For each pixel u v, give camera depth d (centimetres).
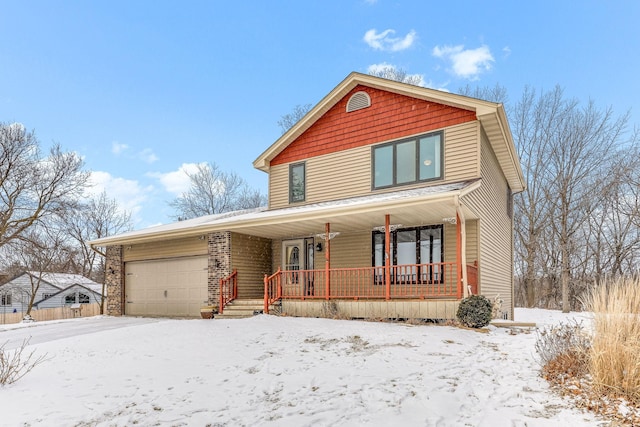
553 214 2658
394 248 1305
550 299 2733
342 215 1133
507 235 1695
